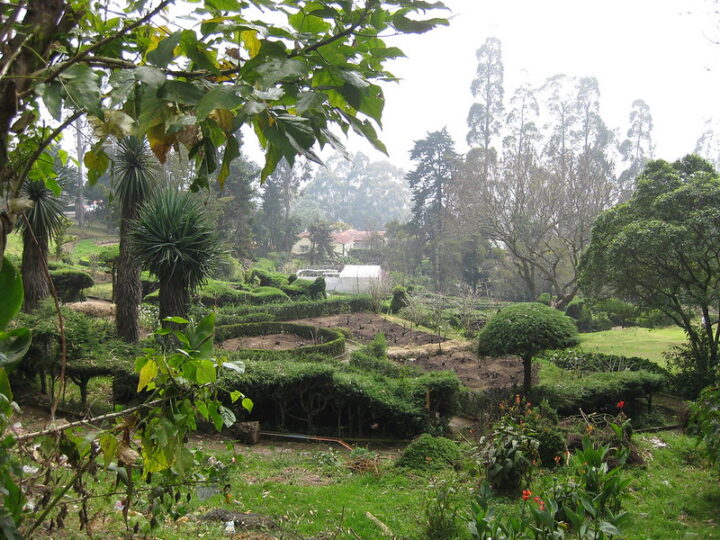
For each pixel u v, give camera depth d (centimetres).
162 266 1078
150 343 1000
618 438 741
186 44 124
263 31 122
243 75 116
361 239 6675
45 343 852
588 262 1502
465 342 1714
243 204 4038
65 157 188
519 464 615
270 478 654
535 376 1307
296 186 5981
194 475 283
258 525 462
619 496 554
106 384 1022
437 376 1003
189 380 200
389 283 2716
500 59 5438
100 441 191
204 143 142
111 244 4166
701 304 1343
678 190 1316
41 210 1120
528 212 2609
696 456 790
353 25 122
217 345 1508
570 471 673
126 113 136
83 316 975
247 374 881
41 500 200
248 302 2338
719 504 615
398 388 955
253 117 117
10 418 155
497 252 3662
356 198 9356
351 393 911
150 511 249
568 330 1018
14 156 164
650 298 1434
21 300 158
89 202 4656
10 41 125
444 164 4928
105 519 338
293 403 948
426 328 2088
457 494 598
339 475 698
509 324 1031
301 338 1712
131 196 1195
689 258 1324
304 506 548
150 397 208
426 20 118
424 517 526
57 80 117
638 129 5734
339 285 3797
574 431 788
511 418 737
